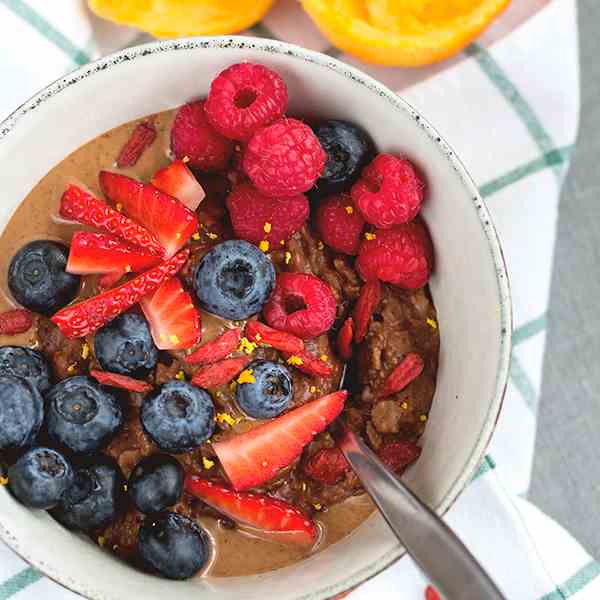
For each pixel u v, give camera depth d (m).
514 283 0.52
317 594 0.42
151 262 0.44
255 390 0.44
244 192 0.44
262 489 0.45
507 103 0.52
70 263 0.44
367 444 0.45
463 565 0.41
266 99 0.43
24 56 0.50
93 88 0.44
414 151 0.44
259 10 0.50
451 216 0.44
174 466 0.43
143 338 0.44
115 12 0.49
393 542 0.42
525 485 0.52
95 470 0.44
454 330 0.45
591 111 0.57
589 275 0.57
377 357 0.45
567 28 0.52
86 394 0.43
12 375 0.43
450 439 0.44
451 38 0.50
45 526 0.43
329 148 0.44
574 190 0.57
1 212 0.44
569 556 0.51
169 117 0.45
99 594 0.42
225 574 0.44
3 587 0.47
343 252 0.45
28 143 0.44
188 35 0.50
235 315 0.44
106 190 0.45
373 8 0.50
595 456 0.56
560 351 0.57
